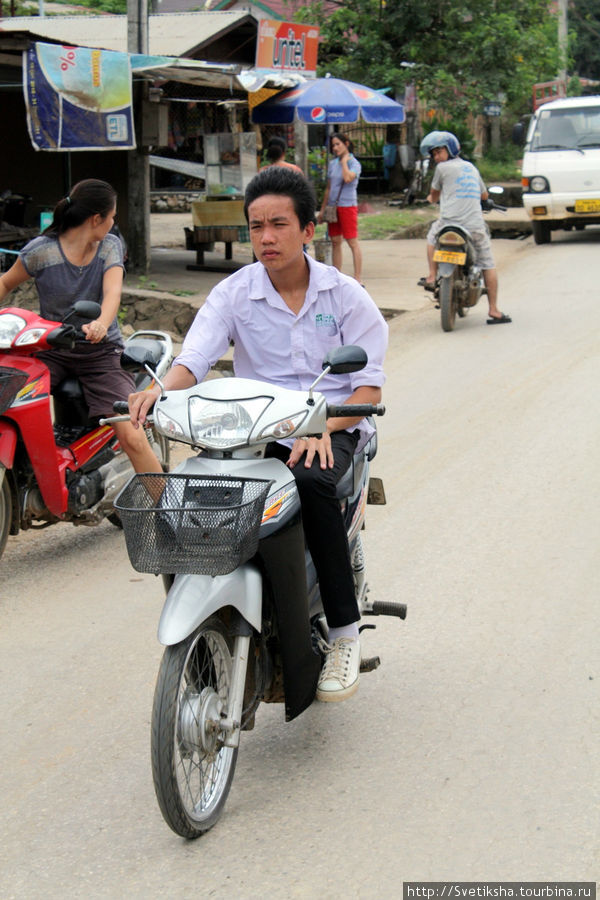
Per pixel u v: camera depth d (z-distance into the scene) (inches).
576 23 1808.6
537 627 173.2
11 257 522.0
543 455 262.2
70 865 117.3
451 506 230.5
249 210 132.1
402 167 978.7
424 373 352.8
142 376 230.1
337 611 133.0
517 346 383.9
